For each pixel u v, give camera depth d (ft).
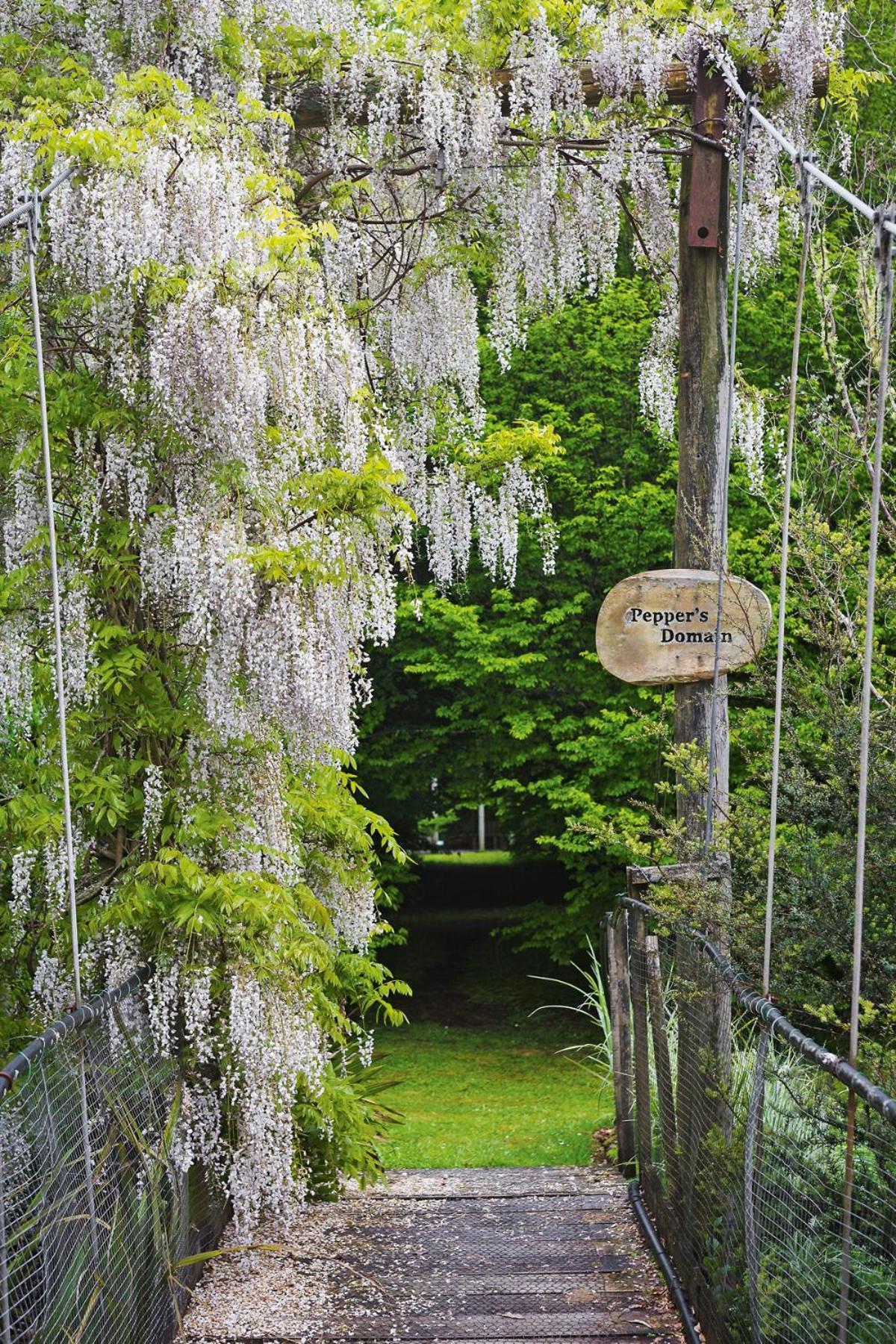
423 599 28.48
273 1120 11.21
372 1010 34.50
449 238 15.38
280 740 11.91
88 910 11.12
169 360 10.48
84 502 11.26
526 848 34.71
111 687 11.26
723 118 13.97
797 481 15.19
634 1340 10.83
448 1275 12.34
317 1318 11.30
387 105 14.06
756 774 10.57
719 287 14.52
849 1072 6.52
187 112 11.44
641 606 13.98
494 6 13.57
